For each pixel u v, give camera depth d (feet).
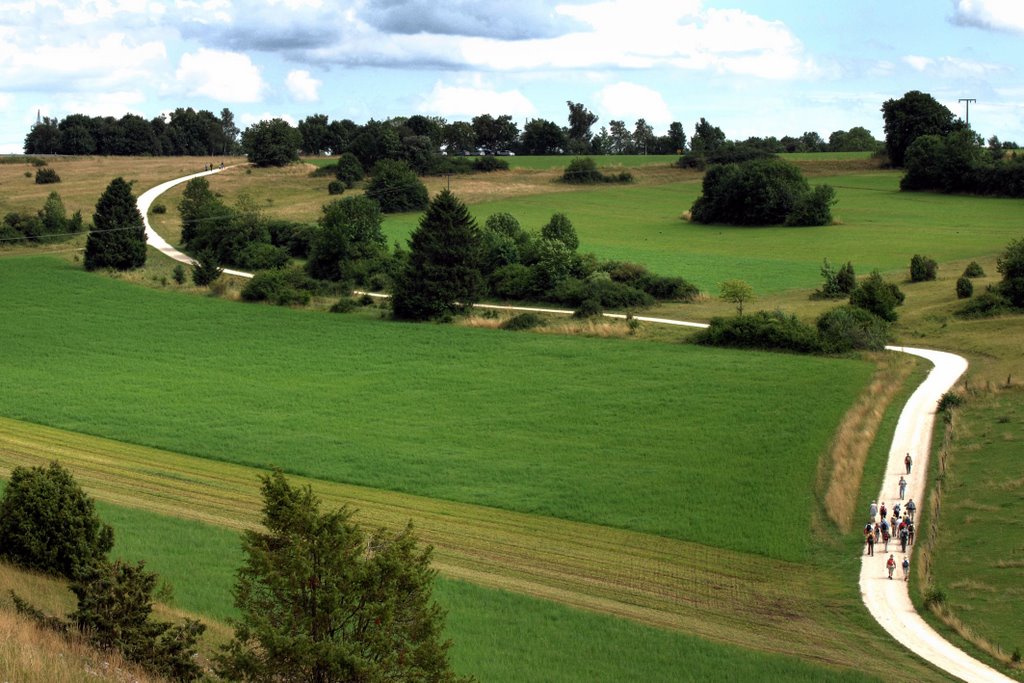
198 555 162.20
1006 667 144.97
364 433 258.37
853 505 211.82
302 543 88.84
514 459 238.68
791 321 328.70
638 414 267.39
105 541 139.33
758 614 164.25
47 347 346.33
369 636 87.76
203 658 108.06
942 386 285.02
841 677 136.87
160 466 228.84
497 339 345.10
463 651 136.67
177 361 330.54
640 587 172.24
